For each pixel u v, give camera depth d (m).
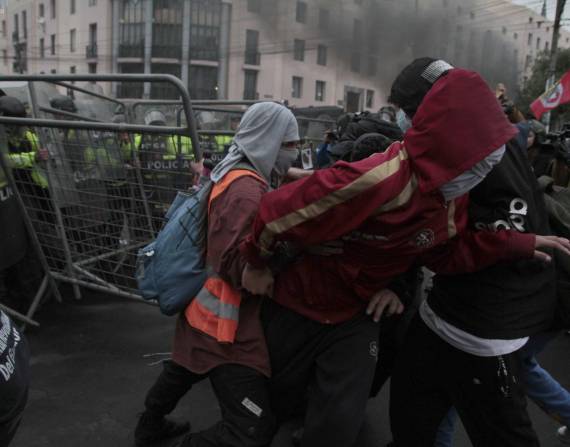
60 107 5.15
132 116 5.86
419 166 1.58
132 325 3.96
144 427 2.50
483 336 1.81
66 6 49.75
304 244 1.68
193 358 2.08
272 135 2.04
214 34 44.31
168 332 3.86
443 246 1.81
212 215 2.01
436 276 1.98
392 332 2.38
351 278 1.80
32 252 3.96
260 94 45.53
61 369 3.29
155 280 2.14
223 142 5.78
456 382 1.93
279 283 1.93
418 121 1.60
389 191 1.58
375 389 2.57
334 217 1.62
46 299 4.20
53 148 3.54
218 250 1.94
